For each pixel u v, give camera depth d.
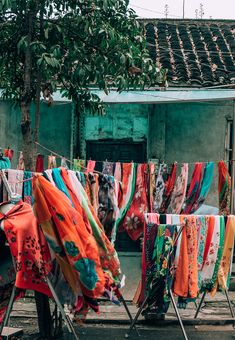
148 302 6.56
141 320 7.53
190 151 10.83
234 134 9.52
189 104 10.81
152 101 8.86
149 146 10.80
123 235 11.09
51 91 7.95
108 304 8.52
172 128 10.85
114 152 10.97
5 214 5.10
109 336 6.91
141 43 7.34
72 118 10.77
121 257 10.74
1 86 8.27
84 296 5.26
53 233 5.09
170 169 9.65
